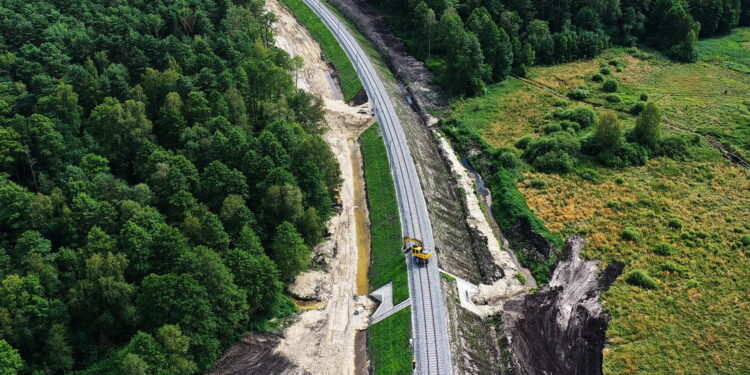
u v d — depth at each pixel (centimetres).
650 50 18775
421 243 10675
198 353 8788
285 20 19100
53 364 8531
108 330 9088
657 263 10869
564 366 8931
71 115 11850
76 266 9331
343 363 9200
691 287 10294
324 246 11431
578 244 11431
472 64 16188
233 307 9144
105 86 12525
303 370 9019
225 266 9350
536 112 15688
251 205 11006
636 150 13675
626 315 9806
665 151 13825
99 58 13388
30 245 9256
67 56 13388
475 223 12038
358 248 11631
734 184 12800
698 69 17600
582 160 13788
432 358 8712
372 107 15338
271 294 9650
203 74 12962
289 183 10844
